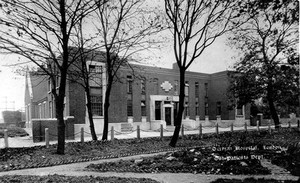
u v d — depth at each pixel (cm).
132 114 2944
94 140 1531
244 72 2272
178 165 882
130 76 2936
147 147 1430
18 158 1073
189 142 1642
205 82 3875
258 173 768
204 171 809
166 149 1397
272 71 1988
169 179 715
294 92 2073
